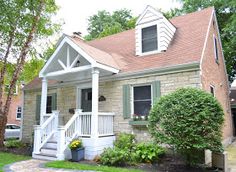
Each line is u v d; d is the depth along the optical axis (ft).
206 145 21.49
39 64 51.96
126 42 43.70
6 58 43.96
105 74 35.88
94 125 29.66
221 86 42.73
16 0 42.65
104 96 36.24
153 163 25.73
